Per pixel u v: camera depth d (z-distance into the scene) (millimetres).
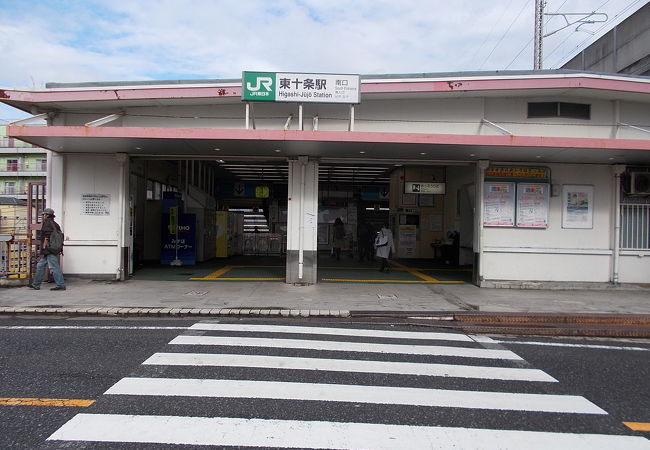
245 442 3486
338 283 11680
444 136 9492
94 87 10688
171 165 18406
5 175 56750
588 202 11766
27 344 6125
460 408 4238
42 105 11062
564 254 11672
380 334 7008
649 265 11742
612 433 3785
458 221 16938
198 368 5188
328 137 9336
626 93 10953
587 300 9906
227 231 18797
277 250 20234
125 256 11703
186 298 9312
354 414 4043
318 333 6945
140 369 5125
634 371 5484
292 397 4398
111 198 11523
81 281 11250
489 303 9375
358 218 24297
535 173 11719
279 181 23656
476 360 5789
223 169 20031
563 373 5359
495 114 11422
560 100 11375
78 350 5848
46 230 9953
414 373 5203
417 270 14875
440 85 10570
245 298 9414
